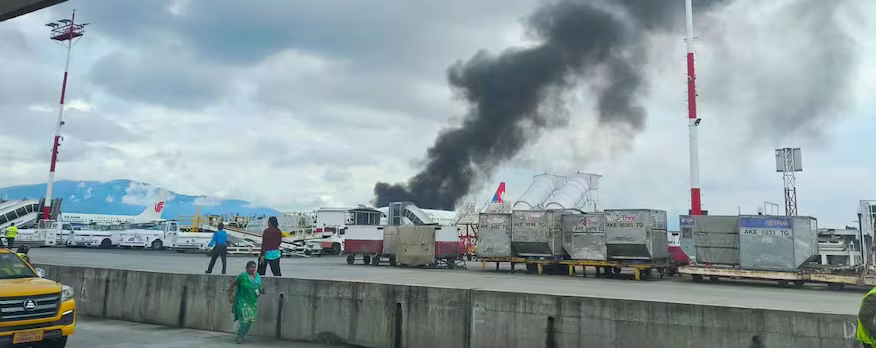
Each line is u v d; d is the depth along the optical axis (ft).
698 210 79.97
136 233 139.54
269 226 47.85
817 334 22.35
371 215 142.41
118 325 40.06
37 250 128.88
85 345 32.22
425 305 30.71
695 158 81.10
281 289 35.55
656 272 86.07
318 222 139.33
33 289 27.14
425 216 161.17
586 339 26.66
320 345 33.19
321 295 34.09
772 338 23.09
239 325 33.45
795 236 61.00
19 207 174.19
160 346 32.14
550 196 136.05
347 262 95.61
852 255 72.13
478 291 29.45
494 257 80.43
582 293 49.26
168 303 40.27
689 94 82.79
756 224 63.21
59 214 187.01
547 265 79.46
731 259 64.64
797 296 49.47
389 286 31.99
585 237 74.02
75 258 96.32
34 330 26.76
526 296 28.22
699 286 60.64
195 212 166.91
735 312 23.88
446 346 29.78
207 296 38.60
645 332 25.50
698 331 24.47
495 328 28.73
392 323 31.50
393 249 91.56
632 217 70.59
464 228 126.41
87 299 44.45
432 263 87.56
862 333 14.66
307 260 109.40
